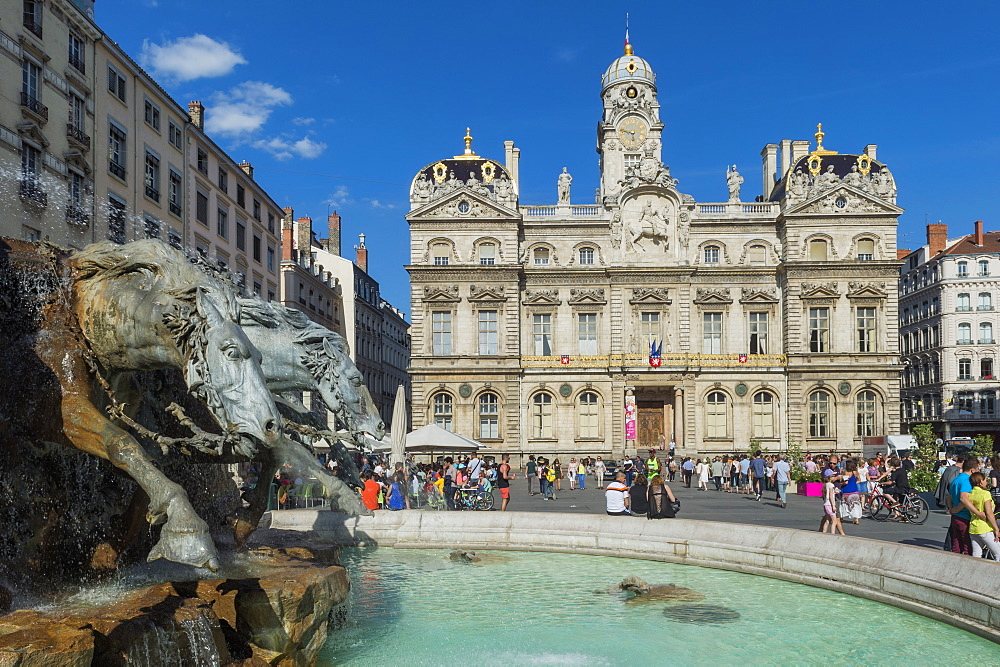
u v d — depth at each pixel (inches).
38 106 1387.8
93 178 1561.3
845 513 1043.9
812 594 575.2
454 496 1269.7
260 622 363.9
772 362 2479.1
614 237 2554.1
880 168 2551.7
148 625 304.2
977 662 424.2
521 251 2566.4
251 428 312.5
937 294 3895.2
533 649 450.9
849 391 2453.2
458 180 2541.8
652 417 2559.1
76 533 378.6
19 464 353.1
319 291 3100.4
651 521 729.6
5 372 353.1
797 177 2549.2
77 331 363.3
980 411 3698.3
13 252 370.0
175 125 1913.1
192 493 466.3
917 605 511.5
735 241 2556.6
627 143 2827.3
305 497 1065.5
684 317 2517.2
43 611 314.8
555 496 1625.2
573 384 2496.3
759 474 1503.4
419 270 2490.2
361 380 447.5
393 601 567.5
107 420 340.5
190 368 325.1
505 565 699.4
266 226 2564.0
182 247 430.0
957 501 634.8
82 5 1610.5
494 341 2493.8
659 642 464.8
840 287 2474.2
